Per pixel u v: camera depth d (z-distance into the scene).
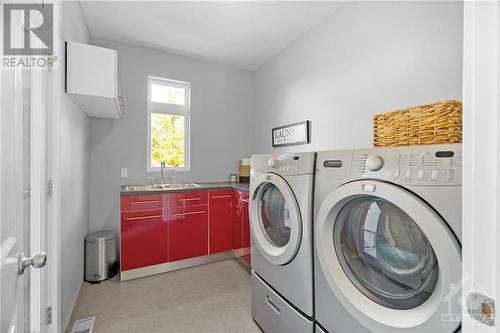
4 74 0.68
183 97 3.29
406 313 0.82
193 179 3.29
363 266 1.03
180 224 2.61
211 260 2.84
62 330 1.54
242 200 2.69
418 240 0.82
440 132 1.00
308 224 1.20
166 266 2.57
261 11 2.25
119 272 2.56
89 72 1.79
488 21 0.38
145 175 2.97
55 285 1.21
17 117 0.78
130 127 2.88
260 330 1.66
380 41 1.82
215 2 2.13
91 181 2.67
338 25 2.20
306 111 2.62
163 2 2.13
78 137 2.08
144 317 1.81
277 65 3.13
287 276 1.35
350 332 0.99
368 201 0.98
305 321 1.21
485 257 0.39
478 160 0.40
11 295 0.69
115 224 2.78
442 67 1.46
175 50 3.03
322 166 1.15
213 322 1.75
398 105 1.70
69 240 1.74
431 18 1.51
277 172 1.45
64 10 1.66
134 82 2.89
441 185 0.72
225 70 3.50
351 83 2.07
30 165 0.99
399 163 0.84
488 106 0.38
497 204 0.37
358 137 2.01
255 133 3.68
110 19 2.37
